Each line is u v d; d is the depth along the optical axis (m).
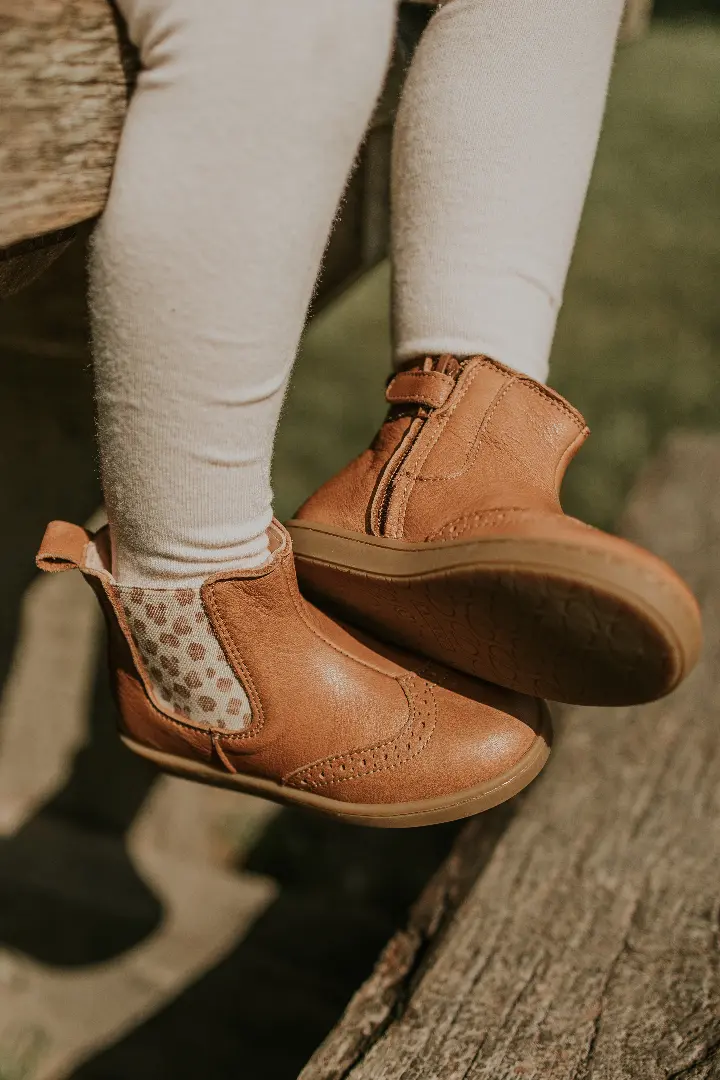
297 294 0.70
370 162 1.40
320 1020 1.86
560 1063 0.86
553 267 0.90
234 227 0.64
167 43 0.63
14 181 0.62
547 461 0.86
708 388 3.74
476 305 0.86
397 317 0.91
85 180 0.67
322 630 0.87
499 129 0.84
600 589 0.70
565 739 1.37
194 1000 1.90
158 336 0.67
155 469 0.72
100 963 1.95
